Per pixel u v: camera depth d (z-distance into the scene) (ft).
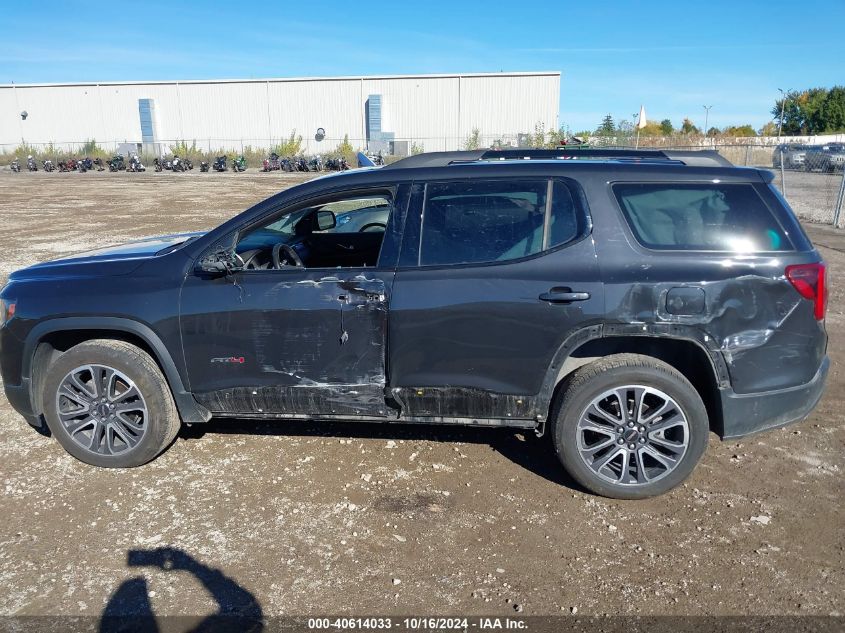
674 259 11.52
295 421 15.80
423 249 12.22
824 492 12.66
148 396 13.14
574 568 10.48
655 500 12.39
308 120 198.80
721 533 11.35
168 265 13.03
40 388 13.87
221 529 11.52
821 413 16.33
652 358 12.01
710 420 12.47
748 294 11.44
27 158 185.26
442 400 12.39
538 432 12.52
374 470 13.50
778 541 11.13
